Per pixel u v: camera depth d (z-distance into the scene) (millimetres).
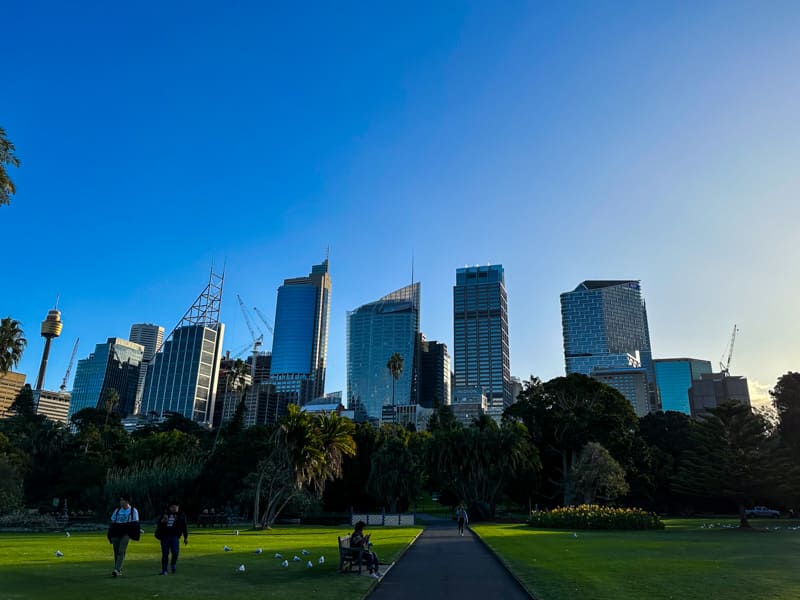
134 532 15305
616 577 15836
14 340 59688
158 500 64938
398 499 72062
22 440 88875
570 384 79438
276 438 50250
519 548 25016
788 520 61656
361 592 12930
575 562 19516
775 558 21438
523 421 83375
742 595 13055
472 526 49000
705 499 80812
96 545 24672
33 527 53062
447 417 134375
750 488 48562
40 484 87312
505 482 71250
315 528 48938
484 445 67562
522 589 14078
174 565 16047
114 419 142375
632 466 71500
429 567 18406
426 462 72875
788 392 72812
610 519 43281
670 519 67125
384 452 72875
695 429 55562
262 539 31156
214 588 13258
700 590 13719
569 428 73125
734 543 29266
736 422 51625
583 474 61094
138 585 13570
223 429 101625
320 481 55031
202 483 65688
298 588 13383
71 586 13250
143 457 81812
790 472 51312
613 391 80500
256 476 57312
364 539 16688
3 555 19484
